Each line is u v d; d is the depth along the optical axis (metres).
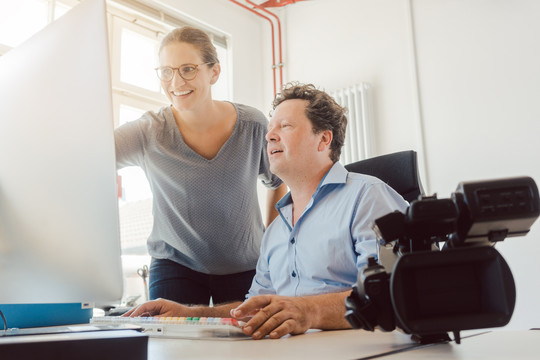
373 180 1.10
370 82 3.16
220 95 3.54
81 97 0.58
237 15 3.62
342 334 0.70
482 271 0.43
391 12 3.13
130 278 2.69
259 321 0.66
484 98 2.67
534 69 2.52
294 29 3.64
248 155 1.59
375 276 0.45
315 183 1.23
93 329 0.53
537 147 2.46
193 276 1.63
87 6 0.59
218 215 1.56
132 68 3.09
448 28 2.86
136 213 2.77
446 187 2.74
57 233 0.58
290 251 1.12
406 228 0.46
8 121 0.65
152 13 3.09
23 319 1.03
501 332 0.67
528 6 2.57
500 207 0.42
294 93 1.29
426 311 0.42
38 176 0.61
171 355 0.50
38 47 0.64
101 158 0.55
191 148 1.55
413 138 2.92
